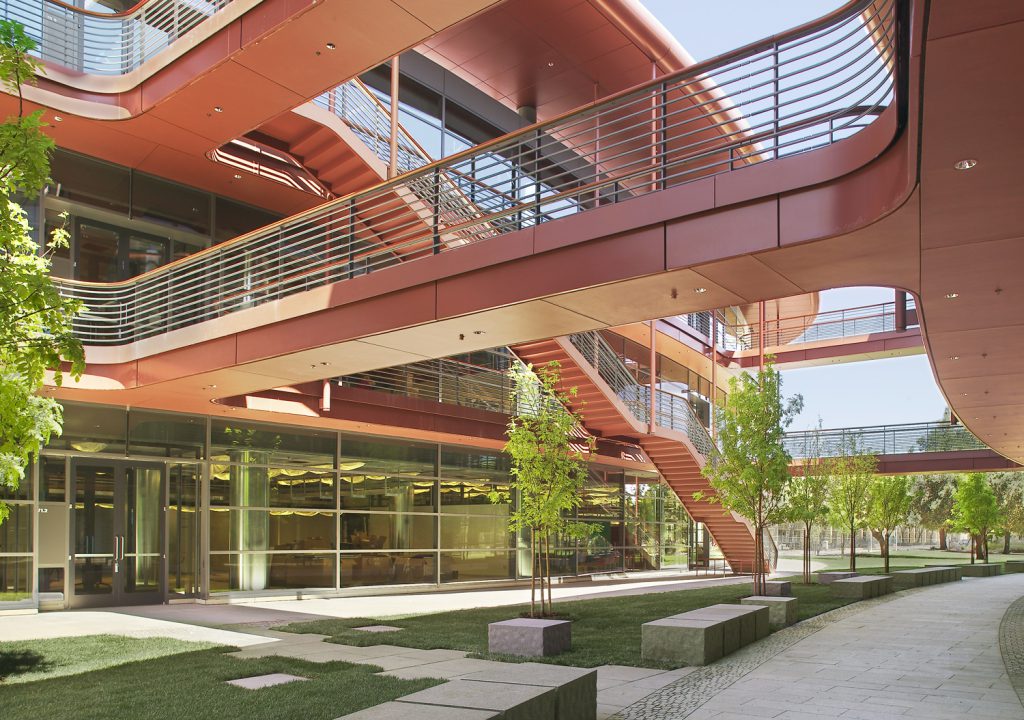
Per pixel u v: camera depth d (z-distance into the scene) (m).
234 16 16.56
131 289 21.52
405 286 14.07
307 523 23.08
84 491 19.03
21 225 9.89
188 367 17.23
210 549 20.86
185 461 20.73
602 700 8.95
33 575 17.84
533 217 13.20
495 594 23.94
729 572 36.69
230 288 23.34
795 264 11.11
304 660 11.02
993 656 12.22
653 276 11.59
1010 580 33.41
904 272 11.29
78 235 21.11
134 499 19.83
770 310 49.12
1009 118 7.36
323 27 15.53
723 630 12.04
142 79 18.98
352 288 14.78
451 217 20.45
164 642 12.77
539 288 12.59
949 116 7.36
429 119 29.02
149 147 20.97
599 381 24.12
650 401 27.72
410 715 5.71
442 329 14.24
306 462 23.28
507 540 29.59
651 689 9.56
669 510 39.03
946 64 6.63
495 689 6.64
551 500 16.06
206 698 8.61
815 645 13.21
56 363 9.16
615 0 24.42
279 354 15.71
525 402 17.53
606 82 28.73
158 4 20.72
